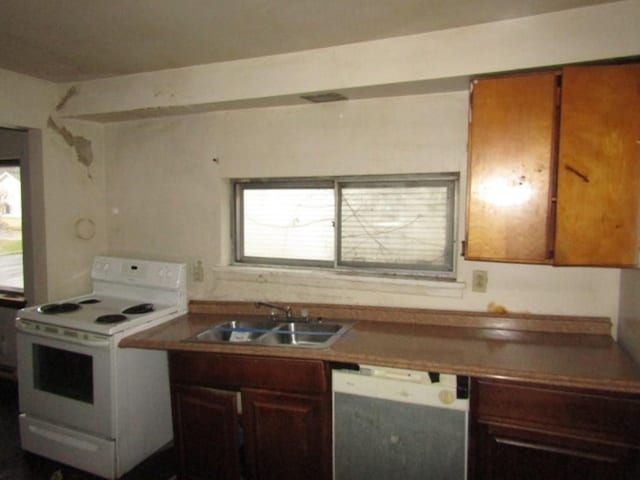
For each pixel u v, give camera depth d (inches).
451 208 90.9
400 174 92.7
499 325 85.9
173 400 84.7
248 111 102.6
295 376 75.3
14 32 76.1
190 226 110.6
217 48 83.4
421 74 75.7
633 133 64.6
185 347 80.5
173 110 102.8
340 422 73.9
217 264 108.0
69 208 112.8
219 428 81.6
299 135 98.5
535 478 64.6
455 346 75.8
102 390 86.1
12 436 106.1
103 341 84.7
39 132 106.2
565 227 67.7
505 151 70.7
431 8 66.2
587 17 65.8
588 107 65.8
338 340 79.7
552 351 72.6
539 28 68.3
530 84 68.9
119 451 87.1
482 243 72.8
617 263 66.4
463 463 67.6
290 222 104.8
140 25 73.1
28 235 112.7
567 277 82.2
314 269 101.8
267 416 78.0
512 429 65.2
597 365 66.0
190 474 85.5
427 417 68.9
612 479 60.9
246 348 77.2
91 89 105.3
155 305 103.2
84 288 117.1
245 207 109.0
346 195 99.0
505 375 64.0
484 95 71.3
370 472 72.8
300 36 77.2
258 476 80.2
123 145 117.0
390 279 92.8
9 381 128.0
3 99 98.1
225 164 105.7
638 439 59.6
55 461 94.7
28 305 115.3
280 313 100.7
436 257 93.0
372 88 82.6
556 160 68.5
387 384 70.6
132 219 117.6
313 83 84.0
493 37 70.9
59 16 69.9
